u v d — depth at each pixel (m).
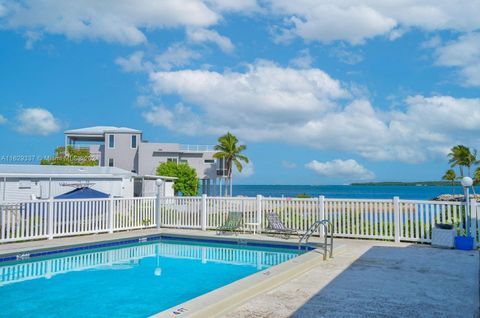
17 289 7.86
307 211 13.06
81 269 9.70
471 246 10.36
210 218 14.50
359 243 11.52
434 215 11.34
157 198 15.48
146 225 15.10
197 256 11.38
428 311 5.34
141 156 44.75
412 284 6.79
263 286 6.36
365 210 12.30
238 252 11.98
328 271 7.85
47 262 10.52
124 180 30.66
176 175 40.97
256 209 13.80
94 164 43.00
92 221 13.48
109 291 7.72
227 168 51.75
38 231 12.14
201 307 4.96
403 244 11.31
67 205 12.84
